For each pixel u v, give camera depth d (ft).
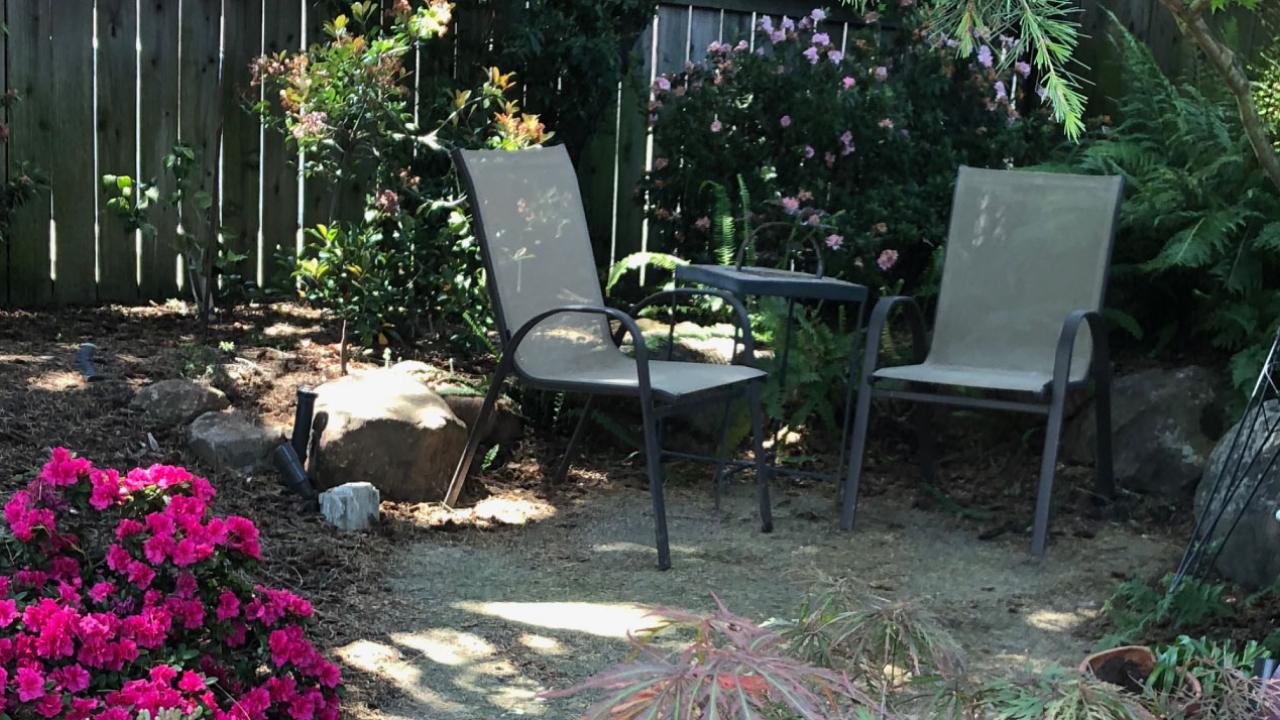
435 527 13.39
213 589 8.16
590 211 20.77
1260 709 4.78
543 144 18.89
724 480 15.79
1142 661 7.55
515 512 14.20
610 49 18.80
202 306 18.03
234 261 18.47
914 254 19.84
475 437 13.93
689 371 14.19
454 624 10.84
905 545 13.60
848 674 4.50
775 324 16.63
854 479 14.06
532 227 14.44
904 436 16.97
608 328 15.26
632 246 21.11
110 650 7.36
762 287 14.49
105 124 18.42
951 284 15.56
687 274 15.56
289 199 19.72
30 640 7.16
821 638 4.56
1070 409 16.11
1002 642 10.94
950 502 14.79
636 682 3.59
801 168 18.92
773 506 14.94
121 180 17.70
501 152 14.17
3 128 16.97
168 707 7.02
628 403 16.65
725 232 18.02
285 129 18.26
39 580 7.88
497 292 13.65
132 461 13.26
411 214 18.34
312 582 11.48
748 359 14.49
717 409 16.46
